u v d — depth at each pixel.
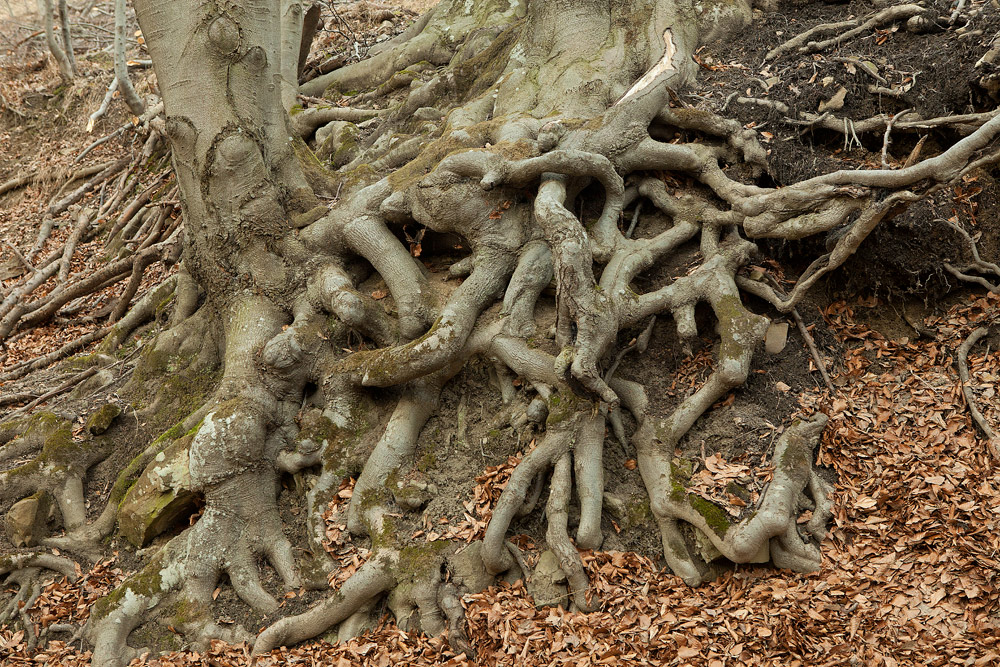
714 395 6.61
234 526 6.90
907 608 5.57
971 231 7.39
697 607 5.82
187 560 6.77
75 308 11.24
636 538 6.34
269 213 7.82
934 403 6.71
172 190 11.96
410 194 7.57
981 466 6.23
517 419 6.78
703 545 6.09
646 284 7.30
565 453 6.41
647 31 8.49
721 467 6.30
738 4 9.16
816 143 7.98
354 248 7.69
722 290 6.84
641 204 7.75
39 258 13.02
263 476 7.09
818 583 5.82
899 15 8.27
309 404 7.45
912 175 6.10
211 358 8.23
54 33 16.56
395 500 6.68
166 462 7.17
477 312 7.09
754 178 7.66
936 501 6.03
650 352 7.08
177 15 7.44
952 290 7.38
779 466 6.16
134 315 9.62
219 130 7.55
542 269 7.13
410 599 6.20
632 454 6.66
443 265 7.86
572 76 8.27
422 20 11.80
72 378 9.16
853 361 7.08
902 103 7.73
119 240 12.41
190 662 6.36
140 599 6.71
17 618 7.11
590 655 5.55
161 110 12.85
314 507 6.86
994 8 7.84
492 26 10.48
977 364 6.89
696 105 8.09
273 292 7.75
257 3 7.71
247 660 6.28
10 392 9.41
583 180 7.48
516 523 6.42
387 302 7.69
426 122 9.34
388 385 6.96
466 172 7.21
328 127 10.33
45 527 7.57
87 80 15.95
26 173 14.80
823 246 7.30
